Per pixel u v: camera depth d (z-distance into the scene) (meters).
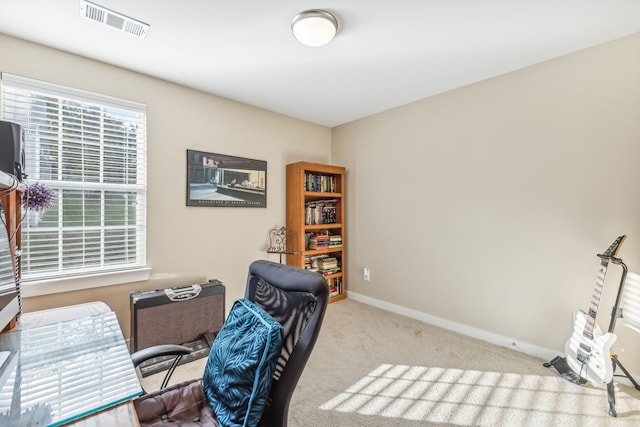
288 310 1.06
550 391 1.77
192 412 1.08
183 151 2.55
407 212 3.03
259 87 2.60
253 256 3.05
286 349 1.01
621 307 1.85
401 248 3.09
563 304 2.08
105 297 2.17
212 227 2.74
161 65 2.20
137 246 2.33
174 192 2.50
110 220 2.20
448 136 2.70
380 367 2.04
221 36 1.84
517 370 2.00
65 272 2.03
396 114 3.12
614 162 1.88
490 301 2.44
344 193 3.69
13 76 1.82
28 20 1.66
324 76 2.39
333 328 2.71
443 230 2.74
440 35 1.83
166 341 2.19
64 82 1.99
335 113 3.30
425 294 2.88
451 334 2.59
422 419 1.53
